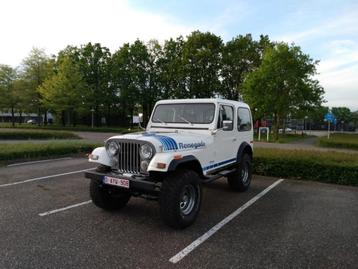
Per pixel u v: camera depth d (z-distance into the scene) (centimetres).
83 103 3550
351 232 443
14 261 338
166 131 574
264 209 554
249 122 720
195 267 333
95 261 342
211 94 3556
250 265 340
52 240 397
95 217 490
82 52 4031
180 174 436
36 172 859
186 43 3538
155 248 379
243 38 3672
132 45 3900
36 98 3606
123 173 459
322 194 677
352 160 852
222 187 730
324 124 7906
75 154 1245
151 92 3916
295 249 383
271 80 2566
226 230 444
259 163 899
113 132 3338
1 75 3706
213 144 541
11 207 533
